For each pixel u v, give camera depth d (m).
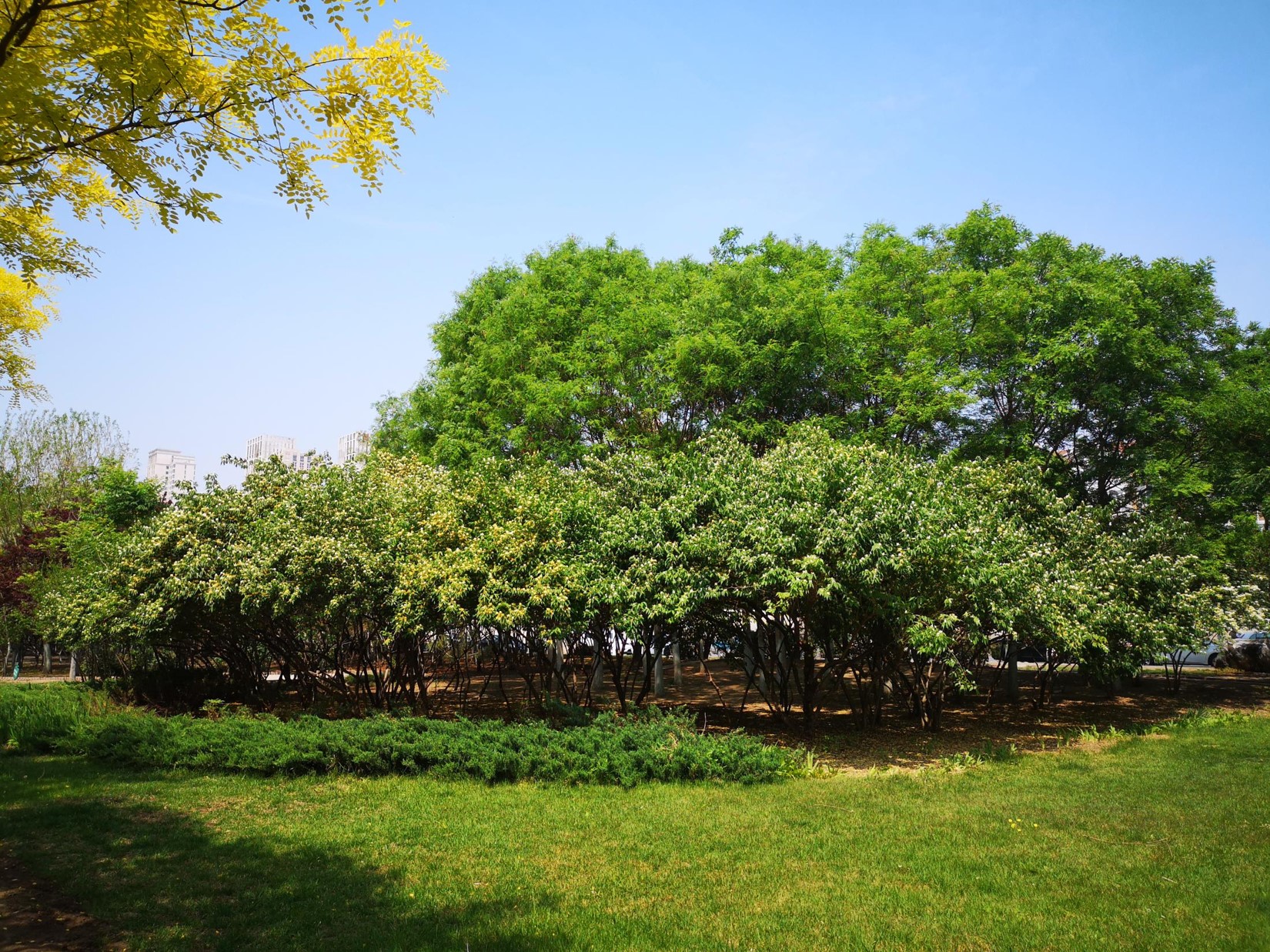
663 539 11.58
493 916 5.25
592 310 17.55
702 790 8.68
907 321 16.19
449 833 7.12
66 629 14.28
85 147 5.27
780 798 8.34
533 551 11.93
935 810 7.80
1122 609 12.94
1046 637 12.08
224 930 5.08
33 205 5.89
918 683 13.79
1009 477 14.50
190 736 10.60
